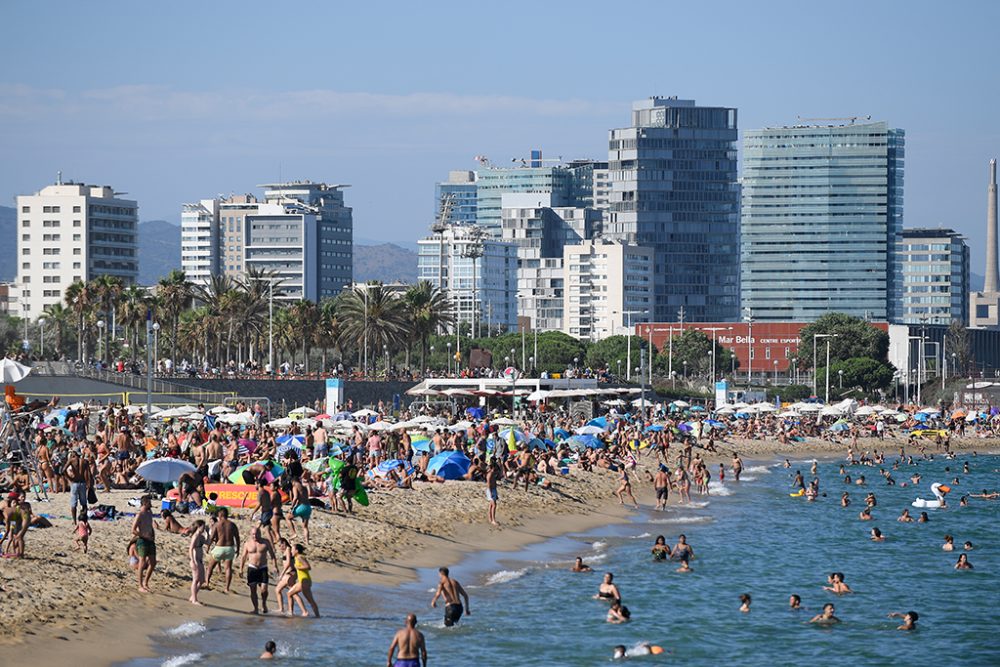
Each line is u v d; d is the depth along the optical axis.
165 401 180.75
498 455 116.44
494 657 59.97
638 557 89.62
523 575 79.38
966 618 73.81
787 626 70.44
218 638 57.06
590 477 129.88
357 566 74.81
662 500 118.44
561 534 97.81
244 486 82.25
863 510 121.00
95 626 55.28
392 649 52.12
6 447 85.38
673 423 196.50
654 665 60.66
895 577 87.06
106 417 122.12
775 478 163.00
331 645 57.66
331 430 131.00
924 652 65.75
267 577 62.22
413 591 71.31
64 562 62.50
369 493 96.94
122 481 86.94
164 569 65.12
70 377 178.75
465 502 101.00
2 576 58.41
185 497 79.69
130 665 51.78
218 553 63.44
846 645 66.69
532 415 188.38
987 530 112.00
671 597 76.44
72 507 65.81
